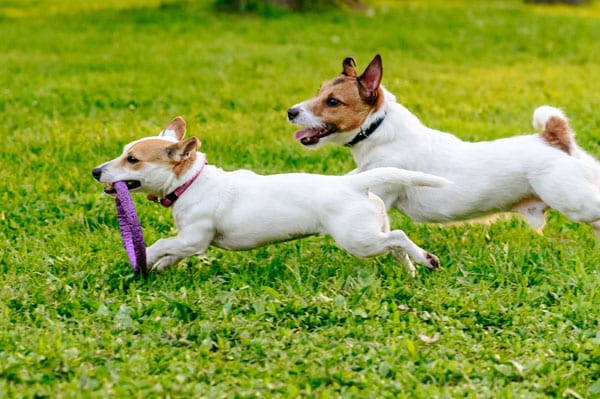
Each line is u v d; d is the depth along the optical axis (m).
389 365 5.51
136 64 17.36
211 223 6.93
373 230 6.66
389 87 15.61
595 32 23.66
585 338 5.99
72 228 8.23
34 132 11.66
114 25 22.66
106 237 7.94
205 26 22.56
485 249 7.68
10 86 14.89
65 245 7.62
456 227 8.35
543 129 7.41
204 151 10.76
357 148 7.70
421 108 13.85
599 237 7.50
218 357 5.66
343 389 5.27
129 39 20.69
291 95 14.60
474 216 7.57
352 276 6.97
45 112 13.00
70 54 18.67
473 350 5.82
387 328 6.05
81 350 5.64
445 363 5.55
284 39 21.16
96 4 27.05
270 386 5.27
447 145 7.54
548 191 7.12
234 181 7.00
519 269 7.17
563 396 5.27
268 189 6.88
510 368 5.55
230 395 5.16
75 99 13.84
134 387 5.18
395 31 22.73
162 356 5.62
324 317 6.24
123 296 6.63
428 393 5.22
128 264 7.20
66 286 6.64
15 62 17.48
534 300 6.62
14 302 6.37
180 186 6.88
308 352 5.72
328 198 6.68
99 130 11.83
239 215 6.87
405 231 8.28
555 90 15.87
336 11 25.42
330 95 7.54
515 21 25.08
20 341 5.77
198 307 6.33
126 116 12.83
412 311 6.40
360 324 6.12
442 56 19.88
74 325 6.07
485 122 13.03
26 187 9.31
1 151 10.72
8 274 6.98
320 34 22.02
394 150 7.51
